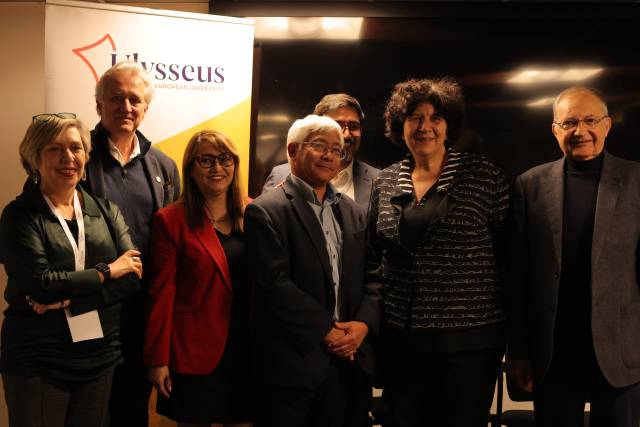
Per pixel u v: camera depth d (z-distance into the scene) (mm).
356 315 2191
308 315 2053
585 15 3402
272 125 3416
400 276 2268
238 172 2350
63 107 2826
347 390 2195
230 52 3033
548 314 2193
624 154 3439
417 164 2361
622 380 2148
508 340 2322
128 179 2469
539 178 2324
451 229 2186
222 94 3025
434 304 2184
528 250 2320
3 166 3369
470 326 2176
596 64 3420
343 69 3416
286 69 3406
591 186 2234
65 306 2000
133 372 2402
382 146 3420
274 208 2148
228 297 2250
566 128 2246
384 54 3414
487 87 3424
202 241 2244
